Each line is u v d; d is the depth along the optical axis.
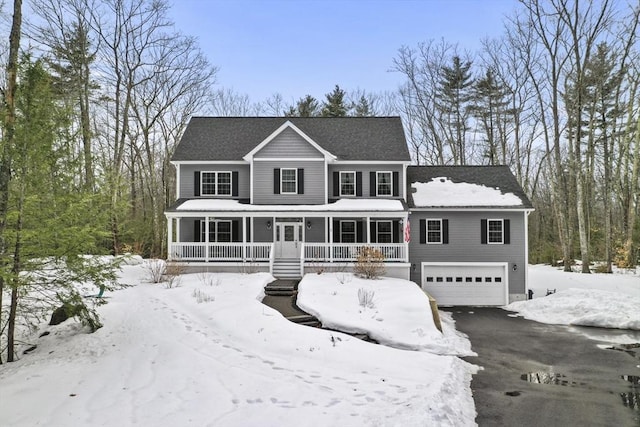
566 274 24.62
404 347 11.47
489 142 37.69
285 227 22.56
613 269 27.16
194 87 36.22
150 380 8.02
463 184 23.38
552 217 41.16
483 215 21.48
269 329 11.27
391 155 23.12
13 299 9.84
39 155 9.12
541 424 7.09
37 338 11.61
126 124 27.14
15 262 9.12
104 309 13.38
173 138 37.28
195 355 9.38
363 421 6.33
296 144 22.48
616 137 32.25
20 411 6.73
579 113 26.06
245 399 7.12
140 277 19.34
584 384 9.13
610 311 15.77
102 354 9.61
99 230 10.32
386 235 22.59
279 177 22.36
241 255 21.36
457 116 38.53
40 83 9.21
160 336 10.79
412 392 7.65
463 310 19.53
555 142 28.22
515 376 9.68
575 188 31.89
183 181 23.22
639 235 28.06
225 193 23.22
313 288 16.39
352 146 23.92
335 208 20.84
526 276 21.17
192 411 6.66
